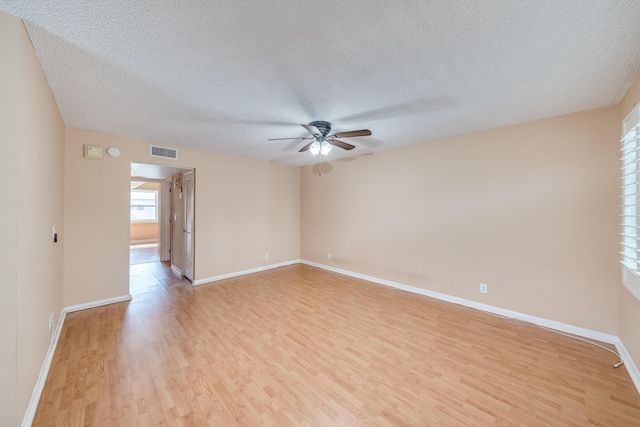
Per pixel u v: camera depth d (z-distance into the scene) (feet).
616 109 7.78
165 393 5.69
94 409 5.19
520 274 9.46
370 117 8.95
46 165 6.55
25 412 4.73
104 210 10.78
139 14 4.32
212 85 6.75
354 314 10.02
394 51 5.38
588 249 8.20
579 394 5.69
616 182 7.76
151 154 12.01
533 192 9.19
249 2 4.06
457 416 5.10
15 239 4.35
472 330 8.70
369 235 14.60
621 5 4.06
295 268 17.54
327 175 17.10
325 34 4.86
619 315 7.60
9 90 4.33
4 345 4.23
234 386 5.93
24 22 4.48
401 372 6.48
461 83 6.66
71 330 8.56
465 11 4.26
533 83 6.63
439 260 11.65
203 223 14.03
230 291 12.75
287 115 8.79
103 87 6.84
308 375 6.36
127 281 11.46
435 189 11.75
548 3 4.08
